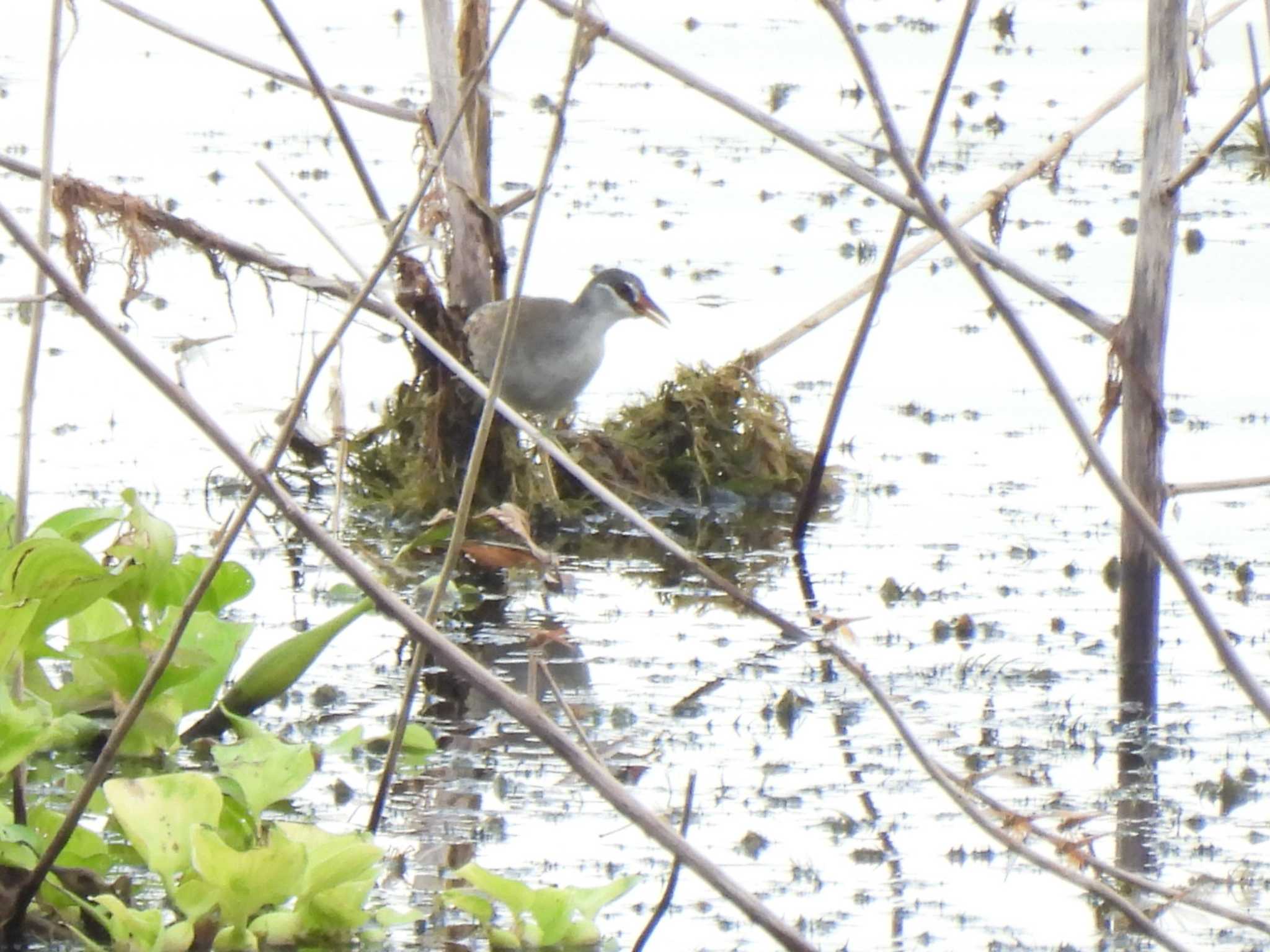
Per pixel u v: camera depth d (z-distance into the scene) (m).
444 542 11.46
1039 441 13.84
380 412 13.44
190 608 6.22
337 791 7.73
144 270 11.09
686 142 23.03
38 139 20.75
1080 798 7.83
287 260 13.48
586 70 25.86
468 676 5.69
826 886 6.89
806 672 9.51
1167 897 6.16
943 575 11.19
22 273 16.08
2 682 7.28
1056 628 10.25
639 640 9.98
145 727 7.98
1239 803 7.80
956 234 6.56
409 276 12.28
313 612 10.12
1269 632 10.05
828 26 27.08
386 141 21.75
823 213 19.77
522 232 18.42
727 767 8.16
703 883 6.91
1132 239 18.48
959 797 6.29
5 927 6.20
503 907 6.65
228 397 13.64
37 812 6.87
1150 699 9.14
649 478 12.74
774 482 12.82
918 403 14.53
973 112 23.09
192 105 23.23
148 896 6.59
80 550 7.01
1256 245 18.33
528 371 12.48
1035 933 6.52
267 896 6.20
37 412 13.28
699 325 15.80
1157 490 9.61
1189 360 15.07
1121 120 23.58
